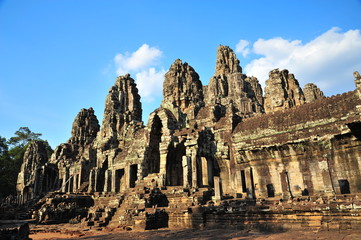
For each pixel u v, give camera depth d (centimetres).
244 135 3162
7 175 7644
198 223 2266
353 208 1614
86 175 5344
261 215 1995
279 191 2744
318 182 2542
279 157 2841
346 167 2405
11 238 1516
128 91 6519
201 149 3212
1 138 8006
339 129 2466
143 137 4259
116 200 3172
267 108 5753
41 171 5978
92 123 7500
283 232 1778
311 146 2627
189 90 5456
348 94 2658
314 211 1767
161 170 3375
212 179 3247
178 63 5797
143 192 2830
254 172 2969
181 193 2762
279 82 5509
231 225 2116
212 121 3700
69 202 3981
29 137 9600
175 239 1747
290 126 2852
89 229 2614
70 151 6756
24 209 4222
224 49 8681
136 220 2422
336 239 1405
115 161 4566
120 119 5697
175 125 3703
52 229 2748
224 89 7700
